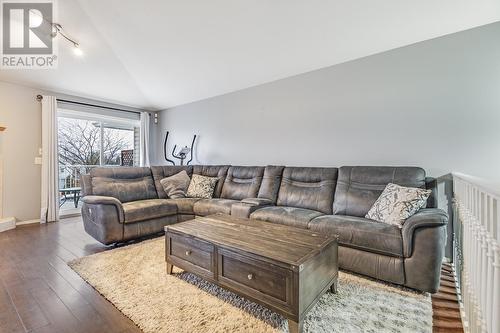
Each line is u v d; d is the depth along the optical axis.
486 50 2.27
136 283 1.93
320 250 1.54
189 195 3.78
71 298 1.73
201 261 1.80
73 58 3.52
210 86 4.23
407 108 2.67
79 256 2.50
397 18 2.34
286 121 3.64
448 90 2.44
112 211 2.71
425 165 2.57
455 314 1.57
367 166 2.70
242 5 2.48
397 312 1.57
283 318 1.51
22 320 1.50
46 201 3.97
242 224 2.16
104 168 3.42
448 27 2.36
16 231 3.44
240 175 3.70
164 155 5.57
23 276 2.06
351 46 2.81
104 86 4.31
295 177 3.17
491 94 2.25
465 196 1.69
